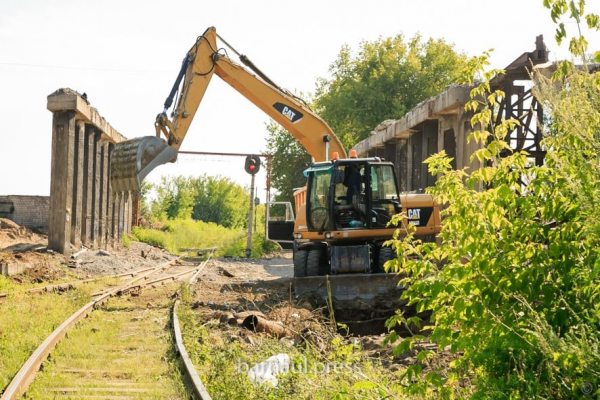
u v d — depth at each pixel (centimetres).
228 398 745
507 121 670
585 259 608
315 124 2312
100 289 2041
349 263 1788
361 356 941
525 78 2223
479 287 617
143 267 3312
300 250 1947
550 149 657
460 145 2464
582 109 615
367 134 6284
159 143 1994
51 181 2811
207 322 1362
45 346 988
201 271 3016
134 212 5825
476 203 646
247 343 1128
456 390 669
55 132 2817
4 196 4144
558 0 638
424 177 2978
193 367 860
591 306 587
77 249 2948
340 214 1891
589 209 603
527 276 612
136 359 991
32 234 3538
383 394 655
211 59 2217
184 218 10812
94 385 839
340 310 1612
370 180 1902
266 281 2273
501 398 545
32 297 1617
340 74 6788
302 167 7006
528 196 643
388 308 1622
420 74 6419
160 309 1602
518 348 570
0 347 1008
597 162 614
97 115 3195
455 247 654
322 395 715
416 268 645
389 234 1902
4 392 750
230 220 12125
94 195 3344
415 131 3266
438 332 627
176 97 2180
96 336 1184
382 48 6675
